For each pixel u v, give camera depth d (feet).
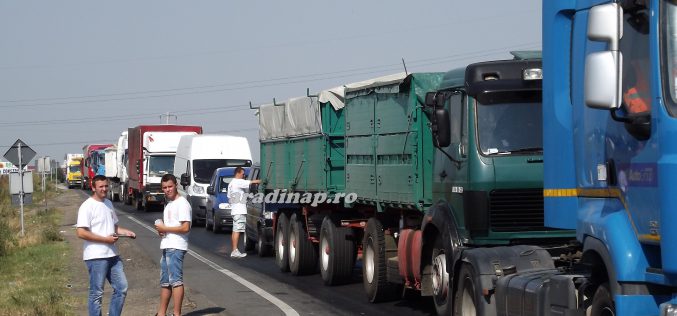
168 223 51.85
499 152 45.32
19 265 89.10
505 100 45.62
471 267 42.50
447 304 46.47
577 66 33.55
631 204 29.22
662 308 27.53
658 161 27.27
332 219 69.92
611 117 30.25
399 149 54.75
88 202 47.67
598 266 31.81
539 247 41.78
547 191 35.45
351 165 65.16
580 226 32.63
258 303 60.95
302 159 75.72
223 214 132.16
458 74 47.98
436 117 48.06
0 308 57.98
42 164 192.13
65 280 76.33
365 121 61.77
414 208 53.26
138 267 86.99
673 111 26.91
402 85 53.57
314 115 71.61
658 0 27.50
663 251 26.89
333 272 69.51
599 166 31.63
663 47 27.35
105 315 56.44
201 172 150.00
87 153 369.91
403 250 54.44
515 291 37.68
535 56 47.24
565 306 33.35
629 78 29.04
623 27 29.25
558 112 34.63
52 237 122.93
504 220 45.16
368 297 61.36
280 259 81.97
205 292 67.15
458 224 46.91
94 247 47.57
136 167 203.92
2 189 248.52
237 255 93.20
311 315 55.52
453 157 47.67
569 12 34.37
